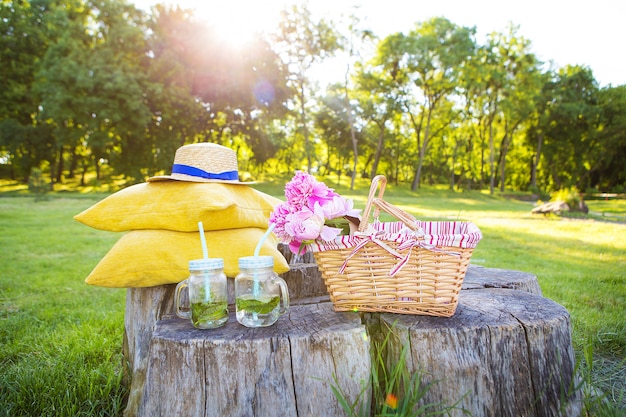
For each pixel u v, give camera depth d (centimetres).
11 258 591
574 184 3912
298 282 248
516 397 169
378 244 159
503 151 3834
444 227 196
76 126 2386
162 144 2584
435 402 167
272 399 157
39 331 306
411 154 4150
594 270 525
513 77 3403
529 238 834
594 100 3669
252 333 166
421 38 2970
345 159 4200
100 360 260
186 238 215
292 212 170
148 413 158
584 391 180
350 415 149
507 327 171
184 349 158
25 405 202
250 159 3125
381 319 186
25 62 2595
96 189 2602
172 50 2456
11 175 3144
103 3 2425
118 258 204
